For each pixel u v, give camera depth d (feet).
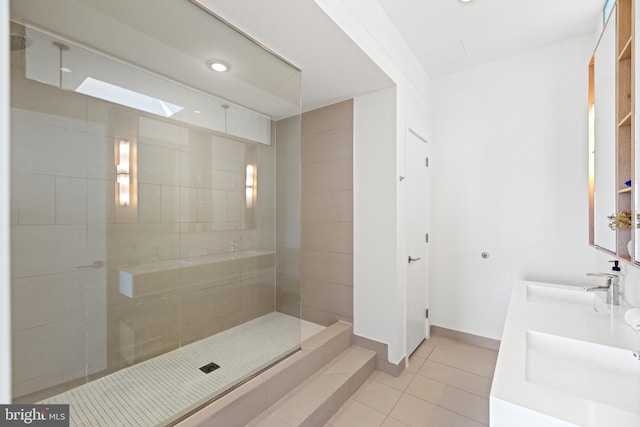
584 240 7.63
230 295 7.70
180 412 4.91
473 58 8.68
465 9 6.57
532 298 6.84
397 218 7.66
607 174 5.23
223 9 4.70
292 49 5.89
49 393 4.83
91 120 5.32
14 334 4.48
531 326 4.68
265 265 8.42
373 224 8.05
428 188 9.86
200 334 7.13
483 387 7.10
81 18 4.51
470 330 9.36
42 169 4.73
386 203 7.80
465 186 9.36
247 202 8.02
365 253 8.23
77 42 4.84
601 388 3.59
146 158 6.22
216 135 7.31
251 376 5.89
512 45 7.98
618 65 4.41
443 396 6.77
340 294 8.82
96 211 5.49
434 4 6.40
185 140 6.79
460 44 7.97
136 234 6.13
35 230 4.67
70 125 5.04
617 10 4.40
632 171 3.76
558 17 6.81
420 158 9.22
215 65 5.93
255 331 7.86
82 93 5.14
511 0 6.24
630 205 4.35
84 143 5.25
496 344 8.89
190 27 4.92
